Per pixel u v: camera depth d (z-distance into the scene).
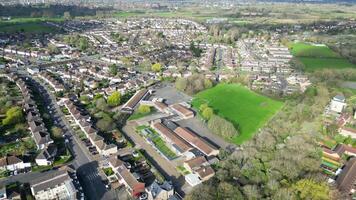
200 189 186.38
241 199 179.25
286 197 176.12
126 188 199.75
